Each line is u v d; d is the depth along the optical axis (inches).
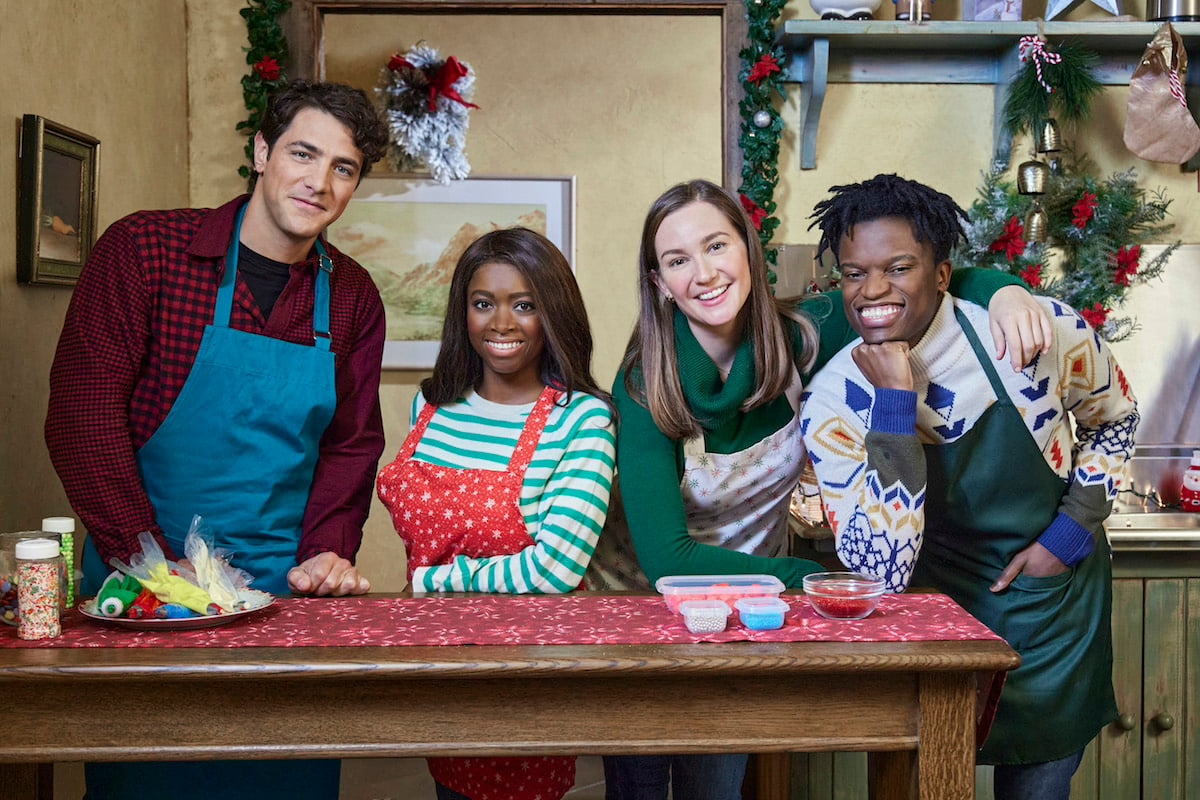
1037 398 71.1
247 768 72.7
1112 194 122.6
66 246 99.5
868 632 59.9
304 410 78.5
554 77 132.6
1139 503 122.1
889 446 67.4
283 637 59.7
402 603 67.9
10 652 57.2
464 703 56.9
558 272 74.4
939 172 130.0
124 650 57.6
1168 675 102.1
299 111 75.9
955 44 125.1
